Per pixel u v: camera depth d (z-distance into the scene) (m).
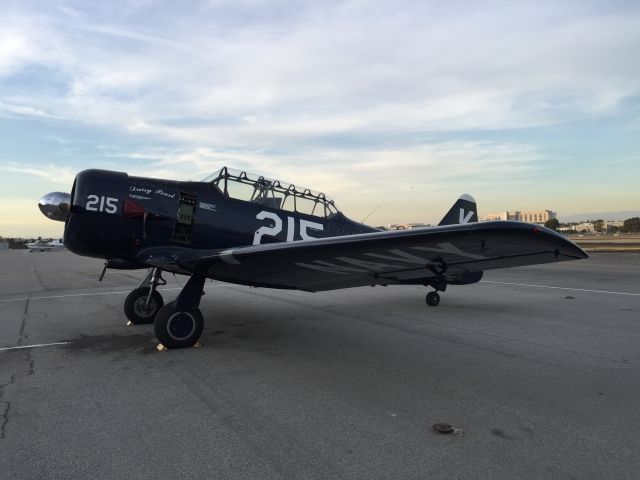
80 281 13.55
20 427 2.84
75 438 2.68
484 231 3.15
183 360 4.44
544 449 2.55
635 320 6.52
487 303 8.29
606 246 32.25
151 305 6.34
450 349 4.88
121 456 2.46
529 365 4.25
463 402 3.30
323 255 3.94
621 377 3.88
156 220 5.38
